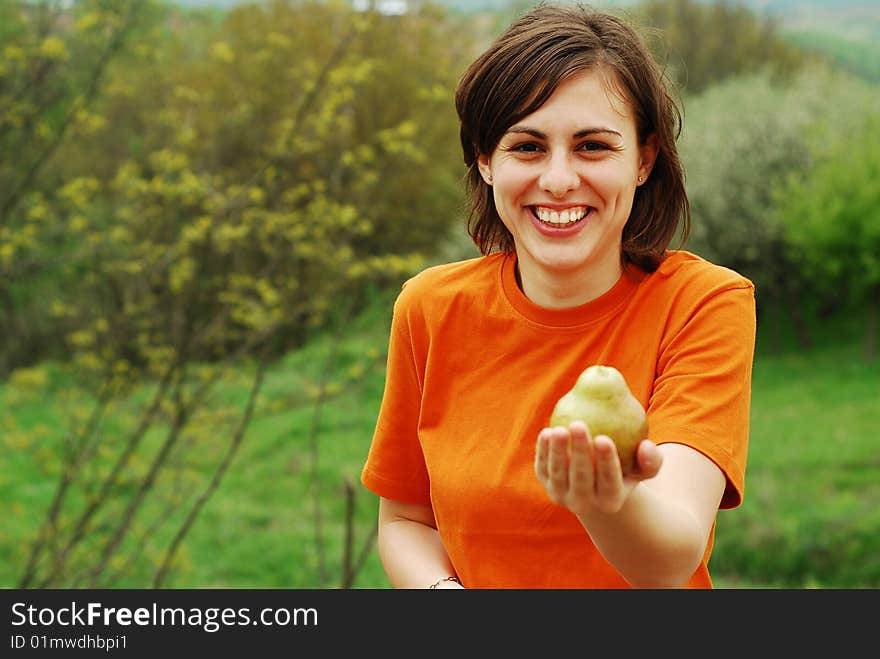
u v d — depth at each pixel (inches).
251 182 366.3
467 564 76.6
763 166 1157.7
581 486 50.1
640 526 55.4
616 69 69.6
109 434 389.1
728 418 66.9
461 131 77.7
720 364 68.4
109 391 360.5
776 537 546.6
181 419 323.0
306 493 645.3
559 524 71.9
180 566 382.6
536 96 69.0
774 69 1488.7
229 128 493.0
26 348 746.2
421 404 81.9
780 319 1296.8
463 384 77.7
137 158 555.2
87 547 337.7
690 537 58.5
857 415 820.0
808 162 1162.0
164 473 398.6
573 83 68.9
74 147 700.7
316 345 681.0
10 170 400.8
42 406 498.6
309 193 413.1
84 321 463.2
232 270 396.5
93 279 418.3
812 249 1075.3
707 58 1528.1
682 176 75.8
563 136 69.2
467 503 74.7
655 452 52.1
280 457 706.8
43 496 546.0
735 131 1188.5
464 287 79.3
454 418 77.7
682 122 81.8
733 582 525.7
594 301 74.0
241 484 658.2
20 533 474.0
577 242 70.4
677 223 76.9
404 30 847.1
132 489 456.8
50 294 667.4
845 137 1191.6
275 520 590.2
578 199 69.9
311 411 785.6
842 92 1312.7
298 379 647.8
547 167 69.9
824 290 1168.2
